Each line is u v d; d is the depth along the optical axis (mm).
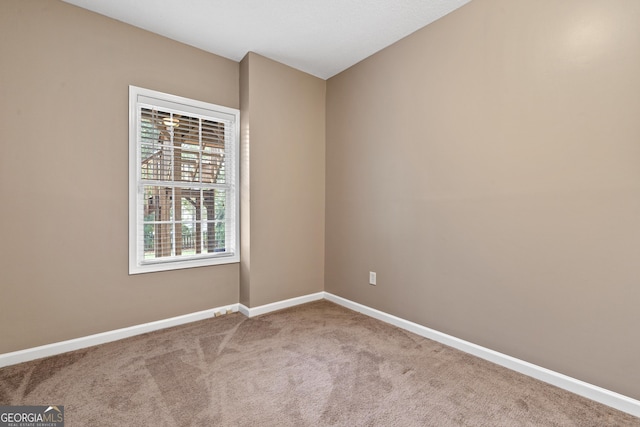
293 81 3203
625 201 1586
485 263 2141
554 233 1824
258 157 2955
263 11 2289
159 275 2619
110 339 2381
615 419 1546
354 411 1595
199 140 2820
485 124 2117
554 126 1810
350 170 3193
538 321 1898
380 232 2889
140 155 2518
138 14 2316
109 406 1616
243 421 1514
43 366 2004
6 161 1984
